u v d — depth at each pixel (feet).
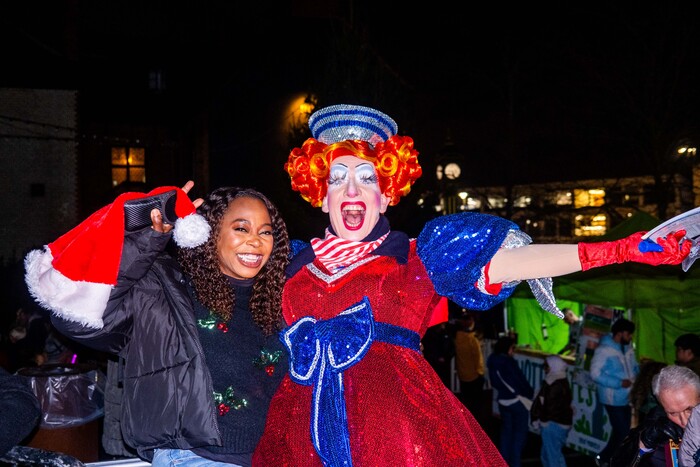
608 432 28.91
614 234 30.66
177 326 8.19
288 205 28.09
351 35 31.24
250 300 8.73
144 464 9.58
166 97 87.92
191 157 83.46
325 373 7.99
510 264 7.96
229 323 8.66
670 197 57.26
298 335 8.19
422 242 8.60
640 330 33.50
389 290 8.37
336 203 8.96
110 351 8.38
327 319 8.28
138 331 8.15
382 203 9.21
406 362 8.18
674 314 32.32
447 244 8.32
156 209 7.66
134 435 8.16
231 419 8.38
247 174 68.23
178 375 8.07
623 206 62.34
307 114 31.55
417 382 8.07
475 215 8.50
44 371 15.24
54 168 67.92
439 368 41.86
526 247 8.03
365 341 7.95
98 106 86.48
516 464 27.43
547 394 26.66
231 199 8.75
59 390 14.87
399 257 8.56
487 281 8.11
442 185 43.29
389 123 9.54
